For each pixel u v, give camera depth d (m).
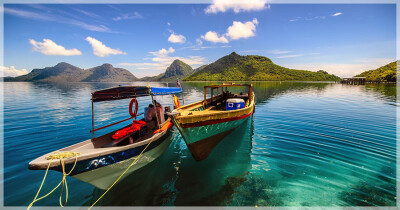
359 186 5.38
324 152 7.53
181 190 5.57
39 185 5.64
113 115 15.33
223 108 12.06
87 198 5.21
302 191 5.27
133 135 8.04
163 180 6.11
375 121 12.30
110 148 5.88
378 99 24.27
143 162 6.96
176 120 6.50
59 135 10.00
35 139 9.36
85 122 12.90
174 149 8.76
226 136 9.63
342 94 32.34
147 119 9.32
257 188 5.50
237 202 4.95
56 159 4.93
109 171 5.88
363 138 8.97
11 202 4.87
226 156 7.68
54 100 25.47
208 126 7.48
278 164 6.73
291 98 26.64
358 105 19.16
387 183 5.46
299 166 6.54
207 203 4.96
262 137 9.45
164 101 25.61
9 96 30.98
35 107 19.23
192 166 7.03
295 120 12.80
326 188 5.34
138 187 5.77
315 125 11.41
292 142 8.66
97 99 6.97
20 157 7.37
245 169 6.52
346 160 6.83
